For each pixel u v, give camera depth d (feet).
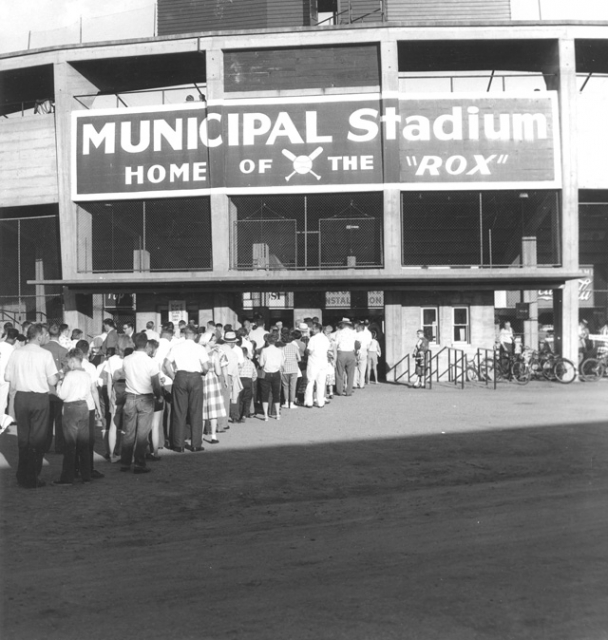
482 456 35.50
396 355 76.74
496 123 75.46
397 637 15.08
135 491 29.27
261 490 29.53
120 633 15.56
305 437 41.22
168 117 77.41
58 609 16.99
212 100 76.28
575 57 82.07
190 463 34.55
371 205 81.41
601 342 78.84
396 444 38.68
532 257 82.89
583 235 93.56
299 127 75.92
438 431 42.42
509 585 17.94
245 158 76.18
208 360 38.06
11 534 23.61
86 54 78.69
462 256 89.66
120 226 85.81
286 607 16.87
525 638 14.96
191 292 77.10
